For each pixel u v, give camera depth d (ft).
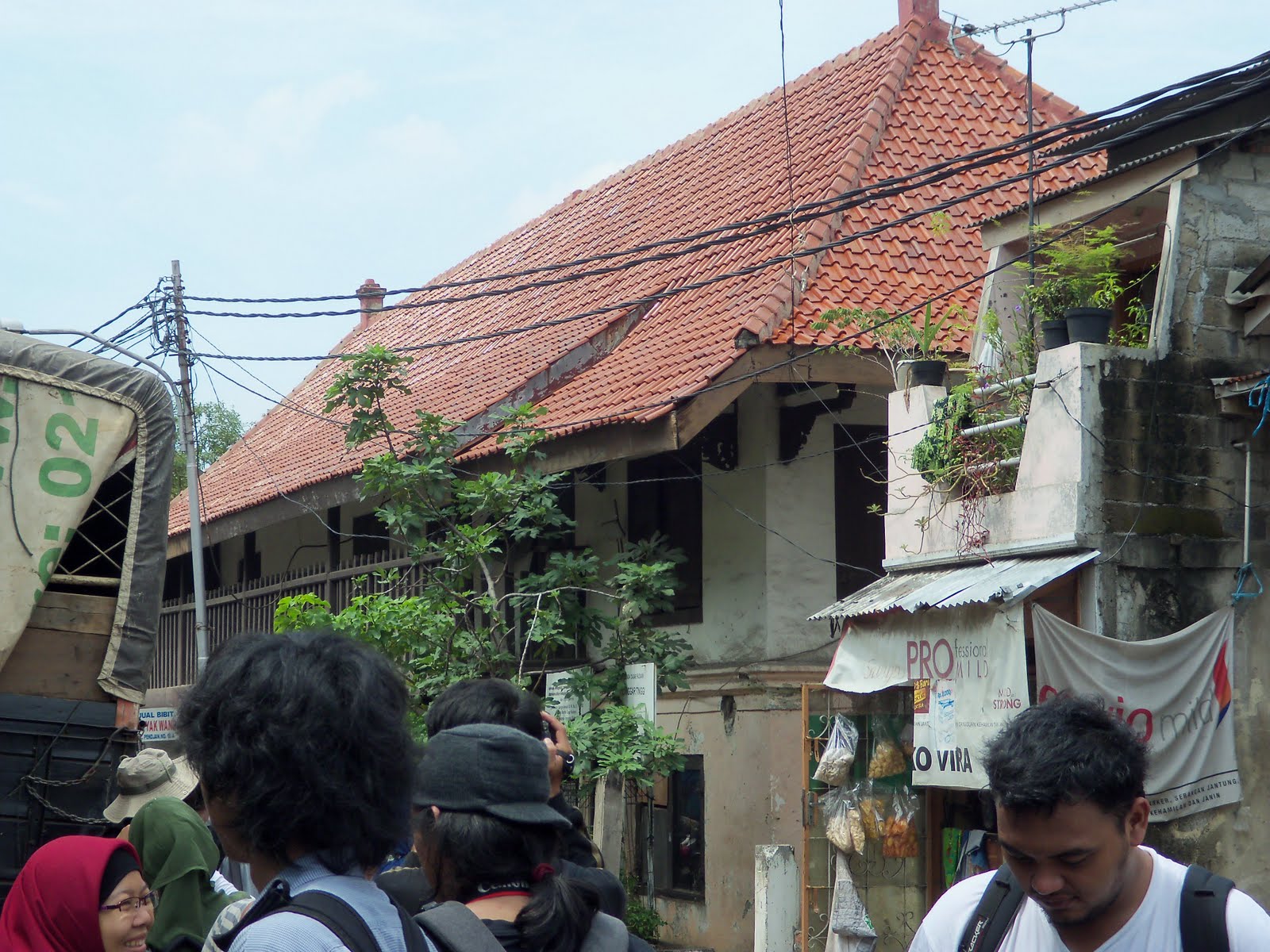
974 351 37.88
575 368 49.49
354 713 7.14
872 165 47.57
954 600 31.40
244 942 6.69
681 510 46.37
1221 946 8.71
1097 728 8.81
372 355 39.27
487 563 42.06
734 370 39.24
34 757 23.26
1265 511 32.30
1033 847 8.64
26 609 23.31
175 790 20.83
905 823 35.96
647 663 37.47
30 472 23.68
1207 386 32.24
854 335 38.52
